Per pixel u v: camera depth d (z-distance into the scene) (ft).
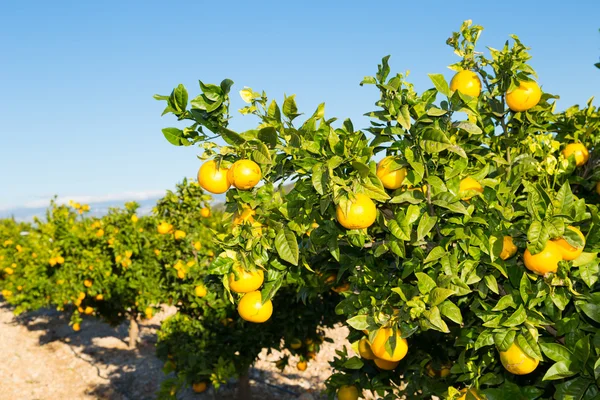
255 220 8.79
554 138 12.00
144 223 32.86
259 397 27.61
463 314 10.57
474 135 9.87
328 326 21.21
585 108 11.73
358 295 9.62
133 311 37.17
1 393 29.04
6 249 47.67
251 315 9.02
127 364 34.35
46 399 28.30
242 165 8.05
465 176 8.43
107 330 44.01
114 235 32.89
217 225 28.99
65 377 32.17
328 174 7.55
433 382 11.09
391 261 10.13
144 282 30.55
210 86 8.39
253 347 23.27
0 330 45.34
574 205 8.12
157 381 30.81
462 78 9.58
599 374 7.11
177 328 24.70
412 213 7.95
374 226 9.43
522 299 8.02
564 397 7.61
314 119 8.20
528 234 7.46
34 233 44.55
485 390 8.66
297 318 21.34
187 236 24.72
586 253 7.95
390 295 8.65
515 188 8.59
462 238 7.86
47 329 45.34
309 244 9.34
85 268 34.01
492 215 8.27
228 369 22.07
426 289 7.80
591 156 11.08
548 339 8.21
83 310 36.63
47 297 39.45
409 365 11.34
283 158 8.54
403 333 7.93
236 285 8.84
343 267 10.37
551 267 7.64
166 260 25.91
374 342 8.35
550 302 8.10
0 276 50.55
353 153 7.75
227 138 8.39
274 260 9.13
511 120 10.85
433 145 7.55
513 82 9.58
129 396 28.66
